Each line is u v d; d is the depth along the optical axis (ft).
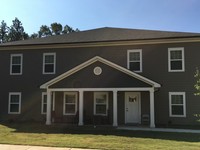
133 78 61.21
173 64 66.74
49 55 75.92
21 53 78.07
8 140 40.91
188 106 64.69
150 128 56.70
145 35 71.46
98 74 63.67
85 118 67.82
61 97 73.15
